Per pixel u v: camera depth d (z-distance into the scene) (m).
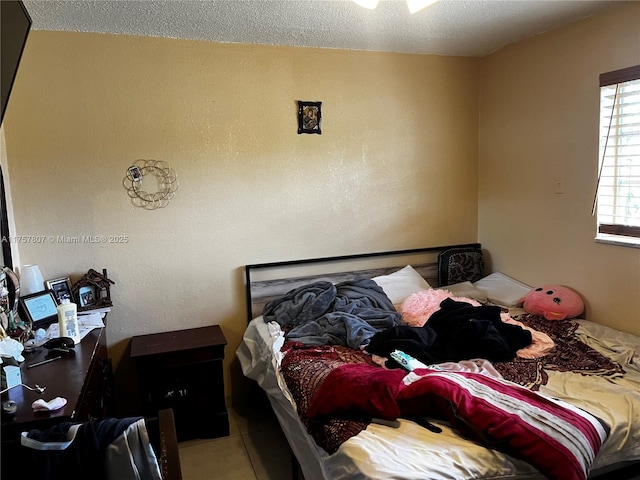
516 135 3.15
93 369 1.87
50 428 1.21
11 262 2.29
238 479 2.28
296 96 3.00
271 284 3.04
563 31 2.73
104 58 2.61
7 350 1.57
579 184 2.71
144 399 2.52
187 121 2.79
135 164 2.71
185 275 2.87
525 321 2.68
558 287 2.80
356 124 3.17
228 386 3.04
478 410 1.51
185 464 2.41
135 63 2.66
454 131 3.43
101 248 2.70
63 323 1.98
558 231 2.88
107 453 1.13
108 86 2.63
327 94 3.07
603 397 1.82
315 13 2.39
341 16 2.45
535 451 1.39
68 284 2.57
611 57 2.47
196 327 2.92
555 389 1.89
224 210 2.92
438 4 2.34
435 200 3.44
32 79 2.51
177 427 2.60
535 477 1.45
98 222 2.68
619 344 2.27
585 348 2.28
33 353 1.88
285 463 2.41
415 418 1.63
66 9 2.24
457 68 3.38
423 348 2.17
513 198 3.22
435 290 2.96
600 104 2.55
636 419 1.69
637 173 2.44
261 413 2.96
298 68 2.99
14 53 1.37
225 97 2.85
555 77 2.81
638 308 2.43
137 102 2.69
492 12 2.48
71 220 2.63
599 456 1.60
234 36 2.73
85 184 2.64
